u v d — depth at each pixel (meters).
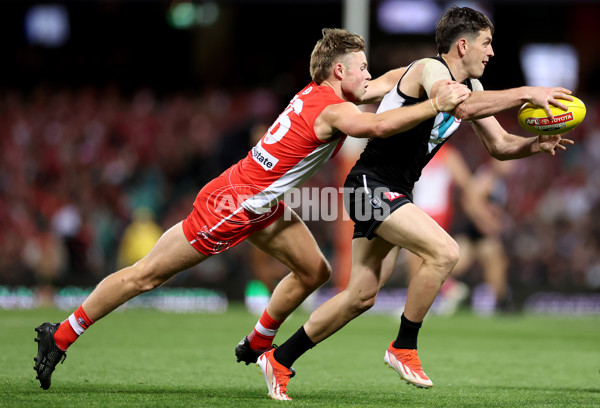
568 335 31.80
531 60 72.25
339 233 42.38
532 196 56.97
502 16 71.94
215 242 15.69
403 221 15.38
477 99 14.43
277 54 74.38
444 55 16.41
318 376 19.56
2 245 52.97
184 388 16.77
